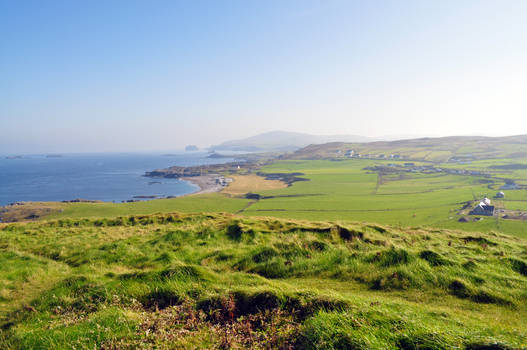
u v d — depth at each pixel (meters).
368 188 192.12
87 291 10.11
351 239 17.84
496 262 13.73
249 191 192.38
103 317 7.96
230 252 16.53
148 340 6.87
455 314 8.62
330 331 6.11
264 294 8.60
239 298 8.75
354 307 7.34
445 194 160.38
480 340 5.54
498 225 97.44
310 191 186.50
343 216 119.88
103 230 26.42
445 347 5.36
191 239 20.47
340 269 13.41
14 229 28.22
